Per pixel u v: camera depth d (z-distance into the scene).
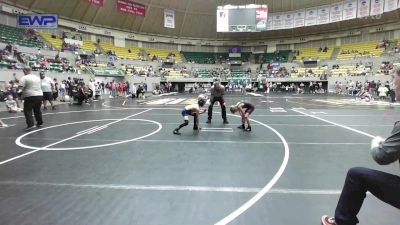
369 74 35.84
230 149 6.94
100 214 3.58
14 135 8.56
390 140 2.49
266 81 41.78
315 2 42.97
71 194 4.21
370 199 4.01
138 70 42.22
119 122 11.27
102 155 6.37
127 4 41.94
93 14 41.91
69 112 14.70
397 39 40.56
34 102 9.60
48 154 6.43
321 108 17.08
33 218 3.47
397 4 34.38
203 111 9.83
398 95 2.62
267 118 12.59
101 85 33.12
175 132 8.92
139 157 6.21
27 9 34.22
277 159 6.05
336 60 43.75
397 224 3.35
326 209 3.72
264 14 39.12
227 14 39.59
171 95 32.78
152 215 3.55
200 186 4.53
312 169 5.37
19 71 23.23
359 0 38.44
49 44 34.09
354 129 9.76
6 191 4.32
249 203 3.90
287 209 3.72
